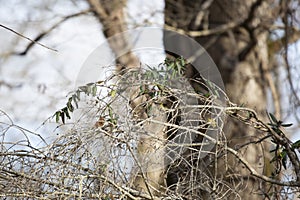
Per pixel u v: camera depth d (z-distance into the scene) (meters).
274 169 7.64
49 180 6.41
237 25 9.87
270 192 7.77
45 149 6.47
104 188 6.54
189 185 6.79
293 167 7.41
